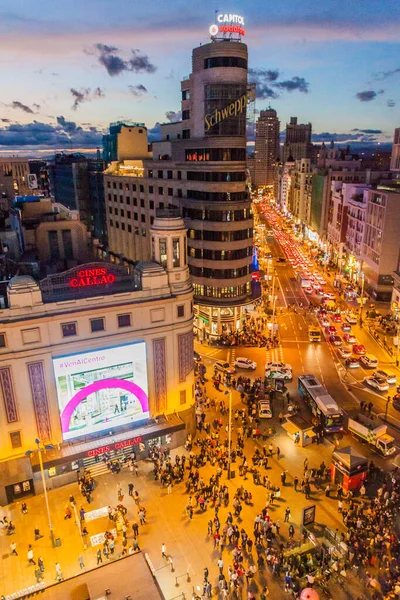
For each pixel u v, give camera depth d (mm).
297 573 34812
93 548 37969
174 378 50406
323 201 154125
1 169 143125
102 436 46969
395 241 94375
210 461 48156
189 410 52000
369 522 39250
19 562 36781
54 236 66438
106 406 46969
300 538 38219
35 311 41969
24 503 42219
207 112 73375
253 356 73500
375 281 99000
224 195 74375
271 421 55500
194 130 79688
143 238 95750
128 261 77625
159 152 93688
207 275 78500
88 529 39969
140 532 39500
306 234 186375
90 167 138875
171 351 49625
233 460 48219
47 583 34531
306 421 52719
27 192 167500
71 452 44000
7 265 56156
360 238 111625
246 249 78438
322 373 67625
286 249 166625
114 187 104875
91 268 44938
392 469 47031
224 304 78125
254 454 49312
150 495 43906
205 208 75312
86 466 46906
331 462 46438
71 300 43406
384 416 56469
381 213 95562
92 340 44750
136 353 47094
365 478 43938
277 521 40219
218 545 37656
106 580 24656
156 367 49125
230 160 73500
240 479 45531
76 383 44750
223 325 80812
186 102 84250
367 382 64062
